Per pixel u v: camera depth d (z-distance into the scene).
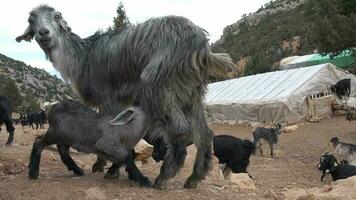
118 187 2.29
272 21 40.91
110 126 2.32
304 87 8.44
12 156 3.24
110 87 2.46
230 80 10.96
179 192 2.35
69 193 2.14
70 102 2.45
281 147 6.48
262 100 8.69
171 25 2.33
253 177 4.20
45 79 42.53
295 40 30.61
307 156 5.77
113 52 2.43
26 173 2.66
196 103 2.42
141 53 2.34
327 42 8.47
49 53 2.53
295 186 3.77
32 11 2.50
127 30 2.44
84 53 2.51
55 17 2.49
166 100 2.28
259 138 5.91
